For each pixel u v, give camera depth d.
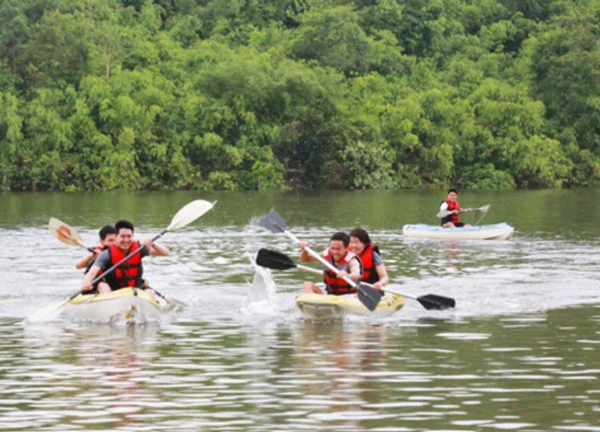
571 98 92.50
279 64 85.38
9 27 84.31
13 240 30.72
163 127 80.88
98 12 88.56
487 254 26.47
